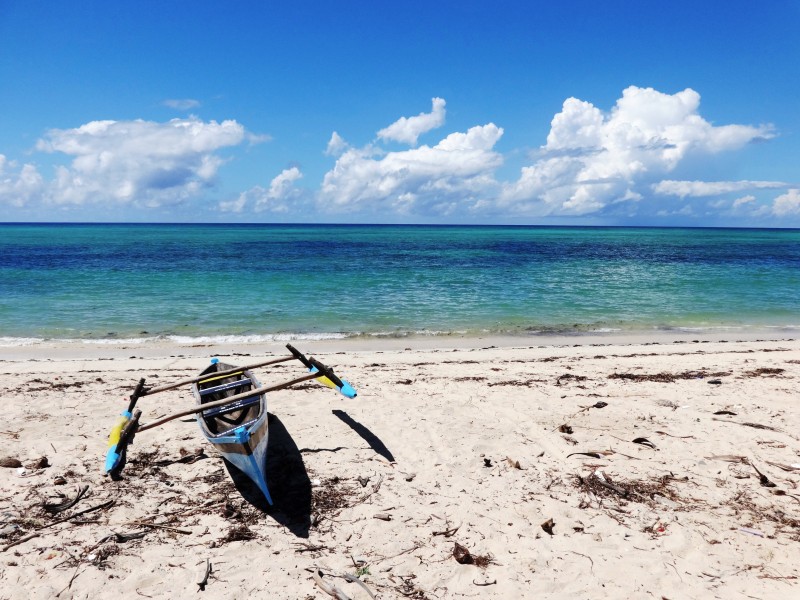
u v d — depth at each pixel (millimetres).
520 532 5477
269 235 114250
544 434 7938
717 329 18234
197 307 20922
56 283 26875
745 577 4770
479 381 10781
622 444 7590
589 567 4918
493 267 39062
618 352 14164
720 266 42094
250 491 6238
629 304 22719
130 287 25844
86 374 11195
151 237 93750
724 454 7230
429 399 9516
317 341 15820
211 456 7078
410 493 6238
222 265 37938
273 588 4578
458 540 5336
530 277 32281
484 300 23312
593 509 5918
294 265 38719
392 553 5109
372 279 30297
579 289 27031
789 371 11641
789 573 4820
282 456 7152
